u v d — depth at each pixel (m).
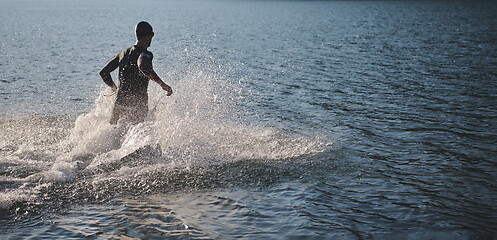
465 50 19.45
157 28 35.38
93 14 58.03
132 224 4.30
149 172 5.62
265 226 4.29
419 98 10.53
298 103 10.20
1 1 120.50
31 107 9.76
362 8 61.38
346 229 4.23
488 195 5.06
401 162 6.22
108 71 6.65
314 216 4.51
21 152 6.41
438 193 5.13
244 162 6.06
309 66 16.02
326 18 44.41
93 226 4.26
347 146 6.93
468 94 10.80
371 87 12.04
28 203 4.74
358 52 19.64
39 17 50.59
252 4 88.62
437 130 7.85
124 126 6.45
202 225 4.29
